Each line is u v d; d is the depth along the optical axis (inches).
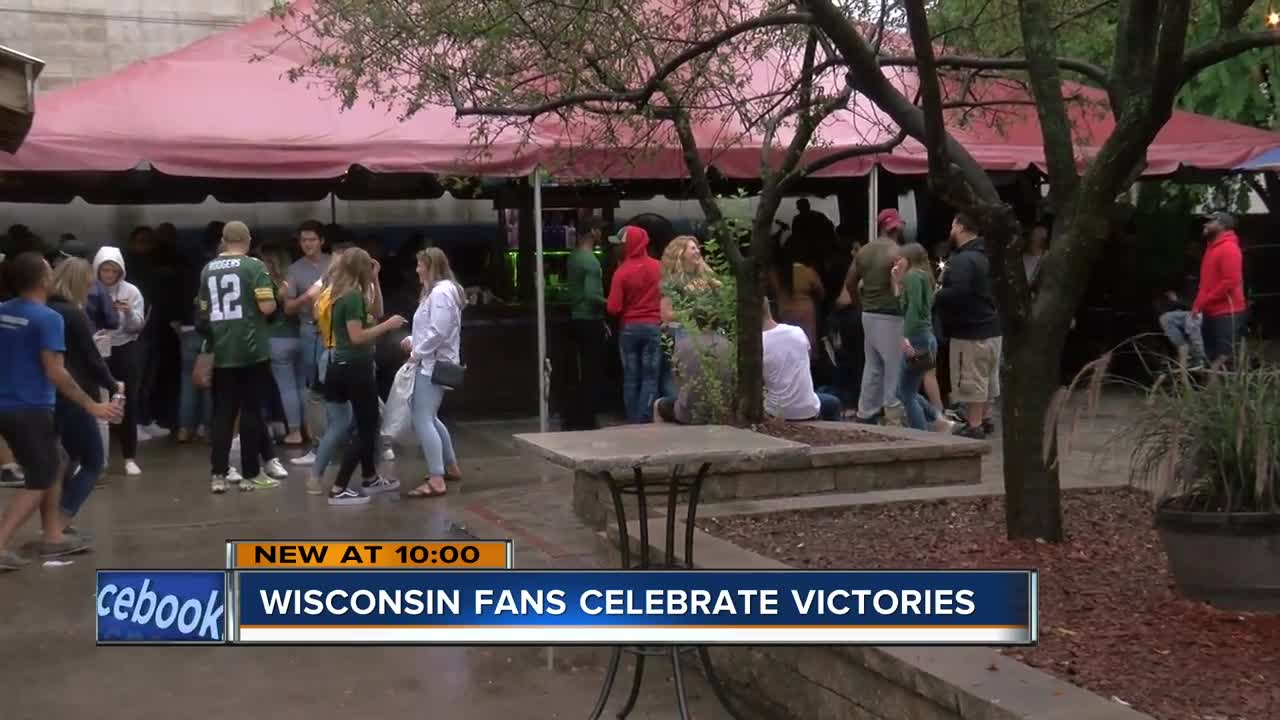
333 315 362.3
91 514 353.7
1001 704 148.9
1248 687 157.6
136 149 426.0
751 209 441.4
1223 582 189.0
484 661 228.5
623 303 455.5
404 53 309.3
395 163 444.5
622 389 560.4
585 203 585.6
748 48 359.9
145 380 497.0
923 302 424.8
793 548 243.4
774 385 356.5
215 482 382.0
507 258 621.0
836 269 561.6
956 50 335.3
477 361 545.6
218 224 554.6
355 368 363.6
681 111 321.7
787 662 194.5
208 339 439.5
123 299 412.2
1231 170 605.9
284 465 432.8
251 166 434.9
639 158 386.3
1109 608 192.5
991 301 432.8
